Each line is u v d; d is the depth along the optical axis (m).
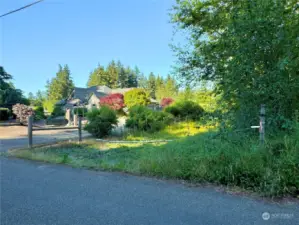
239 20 3.71
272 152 2.97
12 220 2.15
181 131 10.24
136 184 3.10
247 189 2.76
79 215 2.24
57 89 56.97
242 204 2.40
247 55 3.59
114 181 3.25
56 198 2.67
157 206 2.40
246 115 3.78
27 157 4.99
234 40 3.76
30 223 2.09
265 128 3.50
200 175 3.13
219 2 5.64
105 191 2.86
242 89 3.67
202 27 5.97
